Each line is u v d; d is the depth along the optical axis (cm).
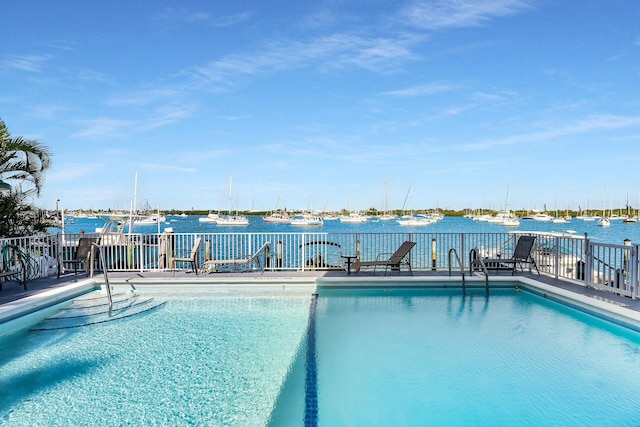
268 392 477
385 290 1022
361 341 649
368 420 414
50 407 439
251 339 660
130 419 414
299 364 556
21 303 752
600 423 404
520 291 1013
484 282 1026
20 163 1263
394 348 617
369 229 7606
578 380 502
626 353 590
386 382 502
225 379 511
